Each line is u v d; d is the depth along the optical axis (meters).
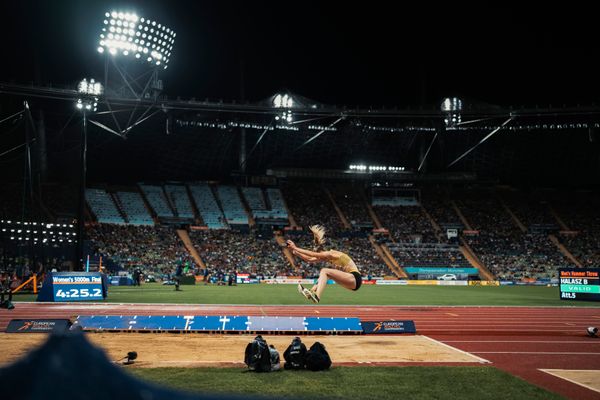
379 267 58.00
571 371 9.62
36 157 39.03
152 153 59.56
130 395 0.70
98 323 13.88
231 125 55.47
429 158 65.25
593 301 29.84
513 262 60.75
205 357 10.30
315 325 14.30
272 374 8.77
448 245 62.91
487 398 7.42
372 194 69.31
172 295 29.86
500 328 16.34
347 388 7.83
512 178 69.19
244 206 64.62
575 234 65.06
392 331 14.52
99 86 36.19
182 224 59.94
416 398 7.30
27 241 41.00
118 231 54.16
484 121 54.38
